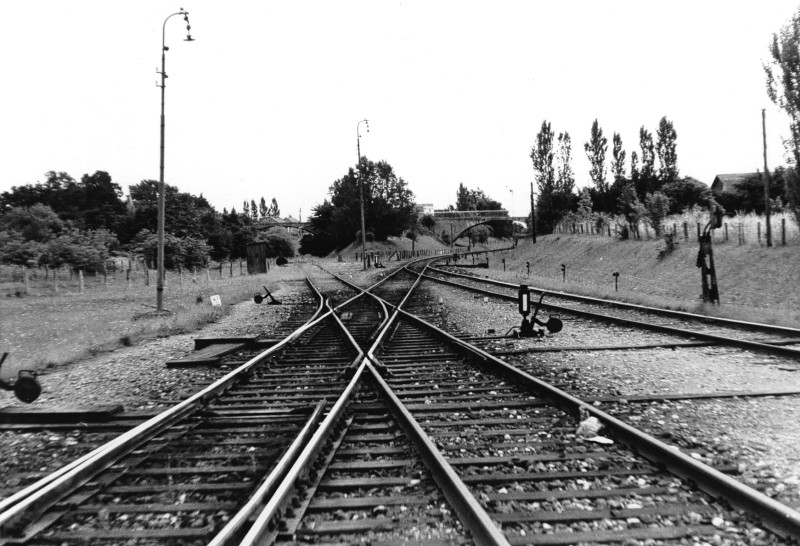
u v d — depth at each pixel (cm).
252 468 494
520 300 1188
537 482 454
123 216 8388
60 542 383
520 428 599
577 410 625
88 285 3972
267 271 5247
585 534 366
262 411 672
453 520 391
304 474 463
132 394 833
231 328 1602
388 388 712
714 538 362
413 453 519
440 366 926
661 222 3981
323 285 3272
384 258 8938
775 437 554
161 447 557
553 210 7306
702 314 1565
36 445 602
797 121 2570
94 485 468
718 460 491
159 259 2025
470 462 493
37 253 4491
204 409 693
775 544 352
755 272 2584
